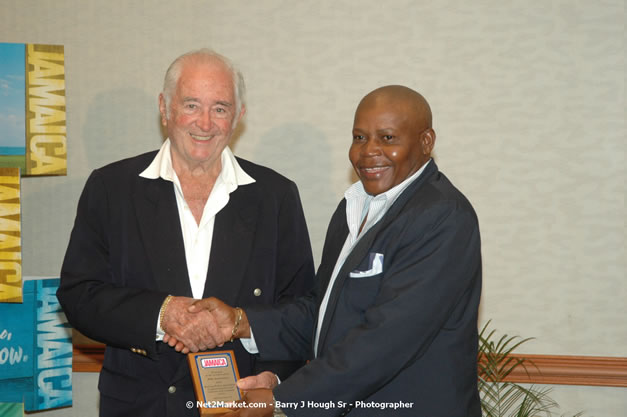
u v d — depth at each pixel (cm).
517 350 302
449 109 304
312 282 226
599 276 296
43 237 334
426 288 162
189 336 194
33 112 268
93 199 211
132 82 326
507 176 302
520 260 302
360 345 160
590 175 296
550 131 298
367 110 175
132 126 327
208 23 320
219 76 203
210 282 205
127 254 205
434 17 305
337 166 314
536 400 293
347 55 312
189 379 201
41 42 331
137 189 210
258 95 318
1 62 264
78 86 329
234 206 215
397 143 172
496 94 302
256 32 317
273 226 218
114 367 207
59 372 277
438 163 306
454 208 167
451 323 170
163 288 202
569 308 299
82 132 330
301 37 314
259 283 213
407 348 160
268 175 227
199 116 200
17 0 332
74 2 328
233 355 197
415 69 307
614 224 295
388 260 171
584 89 296
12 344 266
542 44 298
